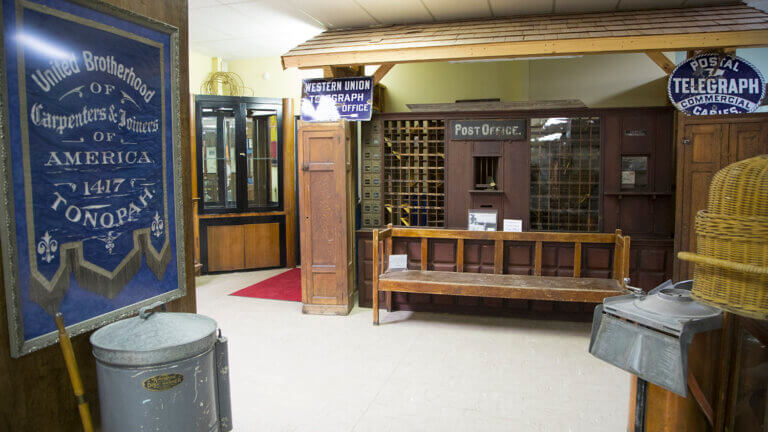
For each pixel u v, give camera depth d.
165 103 2.27
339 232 5.04
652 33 4.11
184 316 1.97
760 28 3.93
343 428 2.88
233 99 6.99
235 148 7.10
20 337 1.66
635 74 5.94
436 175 5.52
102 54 1.94
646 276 4.87
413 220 5.81
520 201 5.26
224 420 1.99
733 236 1.70
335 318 5.02
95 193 1.93
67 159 1.82
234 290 6.18
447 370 3.70
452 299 5.19
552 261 5.04
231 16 5.43
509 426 2.89
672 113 4.92
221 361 1.95
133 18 2.06
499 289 4.36
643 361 2.06
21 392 1.71
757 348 2.10
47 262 1.75
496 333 4.56
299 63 4.91
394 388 3.40
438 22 5.17
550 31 4.40
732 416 2.14
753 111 4.36
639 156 5.07
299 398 3.26
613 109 5.01
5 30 1.59
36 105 1.70
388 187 5.66
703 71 4.42
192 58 7.25
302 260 5.13
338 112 4.96
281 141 7.35
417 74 6.64
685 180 4.53
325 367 3.76
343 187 4.97
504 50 4.36
